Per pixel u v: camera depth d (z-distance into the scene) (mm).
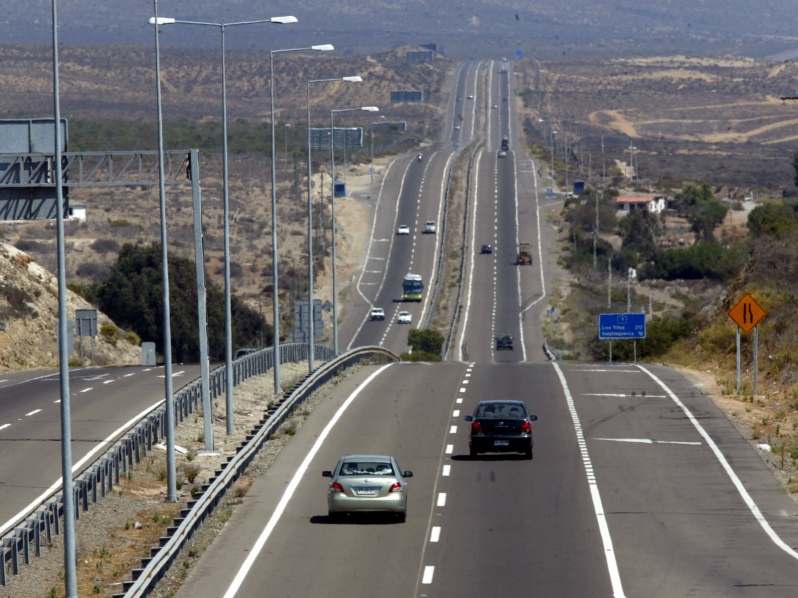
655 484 111375
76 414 154375
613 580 76750
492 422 122250
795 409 156625
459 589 74688
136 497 110500
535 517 97375
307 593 74375
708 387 181250
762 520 96562
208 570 81000
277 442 135125
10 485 109375
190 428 146000
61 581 83125
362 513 98375
